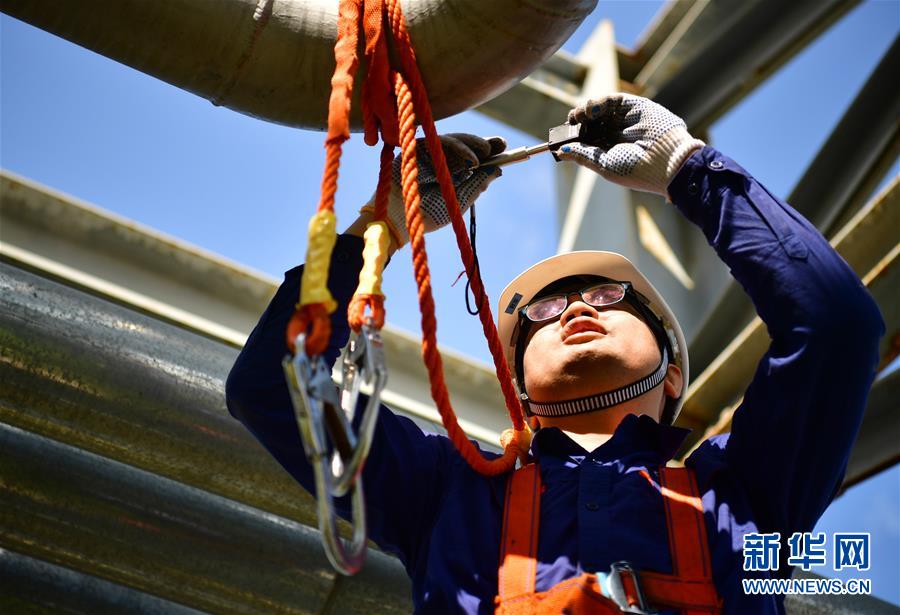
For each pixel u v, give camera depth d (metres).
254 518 3.83
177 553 3.75
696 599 2.50
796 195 5.29
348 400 2.33
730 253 2.73
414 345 5.16
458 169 3.03
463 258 2.79
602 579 2.47
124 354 3.69
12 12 2.80
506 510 2.73
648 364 3.12
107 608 3.90
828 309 2.61
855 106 5.24
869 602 4.14
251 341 2.96
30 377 3.61
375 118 2.83
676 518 2.66
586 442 3.02
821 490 2.74
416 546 2.88
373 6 2.75
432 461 2.97
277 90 2.85
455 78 2.81
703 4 6.05
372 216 3.01
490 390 5.14
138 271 4.92
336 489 2.04
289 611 3.82
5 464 3.69
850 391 2.64
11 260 4.69
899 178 4.38
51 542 3.70
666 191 2.88
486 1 2.71
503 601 2.54
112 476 3.76
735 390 4.83
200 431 3.69
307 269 2.15
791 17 5.78
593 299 3.26
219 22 2.76
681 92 6.23
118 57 2.86
